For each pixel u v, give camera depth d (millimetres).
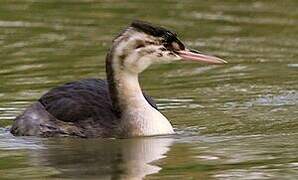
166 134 17656
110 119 17609
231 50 24000
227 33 25547
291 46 24359
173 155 16391
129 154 16484
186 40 24859
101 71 22266
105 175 15359
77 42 24703
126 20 26719
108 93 17984
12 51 23906
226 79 21609
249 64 22828
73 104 17766
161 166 15828
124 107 17625
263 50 24016
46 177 15297
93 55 23547
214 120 18531
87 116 17641
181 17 27000
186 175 15312
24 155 16547
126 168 15641
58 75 21938
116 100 17656
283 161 15977
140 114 17594
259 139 17297
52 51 23922
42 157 16406
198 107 19469
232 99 20031
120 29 25828
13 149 16906
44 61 23047
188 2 28656
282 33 25594
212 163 15938
